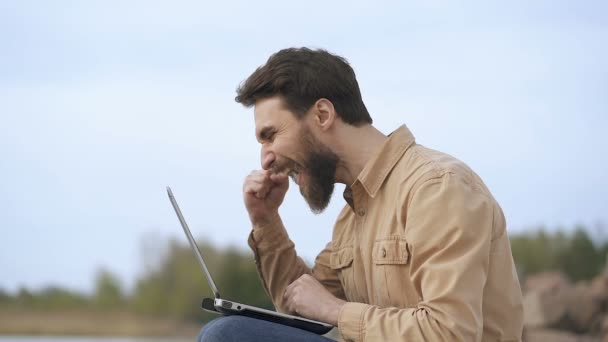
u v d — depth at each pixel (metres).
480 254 2.87
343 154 3.21
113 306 28.19
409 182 3.04
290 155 3.21
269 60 3.26
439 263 2.87
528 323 14.22
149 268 28.31
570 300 14.20
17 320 27.55
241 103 3.30
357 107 3.24
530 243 22.34
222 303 2.97
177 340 26.47
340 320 2.97
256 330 2.86
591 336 13.95
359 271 3.28
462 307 2.80
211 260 24.38
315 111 3.19
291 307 3.18
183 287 28.19
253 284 23.59
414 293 3.00
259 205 3.71
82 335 26.88
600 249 22.08
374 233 3.16
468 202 2.92
